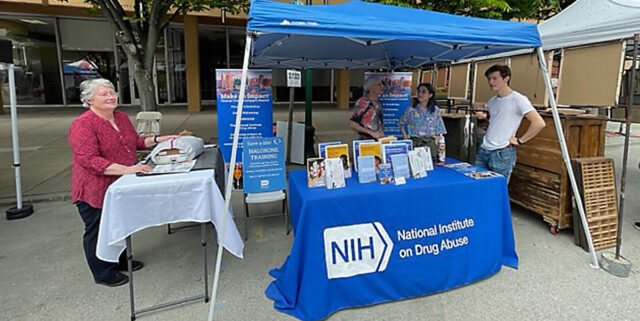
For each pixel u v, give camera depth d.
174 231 3.47
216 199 2.19
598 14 3.55
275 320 2.18
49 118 10.16
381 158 2.64
